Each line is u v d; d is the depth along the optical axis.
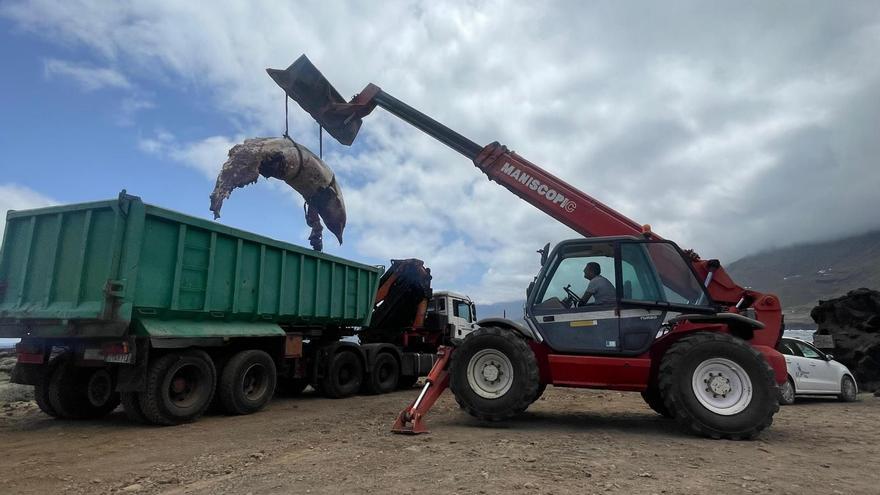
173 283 7.62
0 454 5.71
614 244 6.95
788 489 3.90
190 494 4.05
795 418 8.36
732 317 6.34
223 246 8.62
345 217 11.63
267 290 9.56
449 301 14.84
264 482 4.24
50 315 7.13
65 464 5.22
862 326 14.33
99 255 7.09
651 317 6.60
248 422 7.74
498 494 3.73
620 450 5.26
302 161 10.24
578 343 6.75
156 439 6.45
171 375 7.41
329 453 5.29
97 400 8.02
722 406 6.00
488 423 7.06
